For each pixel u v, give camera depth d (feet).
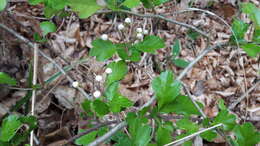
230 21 4.12
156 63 3.29
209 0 4.16
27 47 2.95
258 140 1.69
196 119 2.02
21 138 1.73
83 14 1.75
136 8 3.66
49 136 2.59
